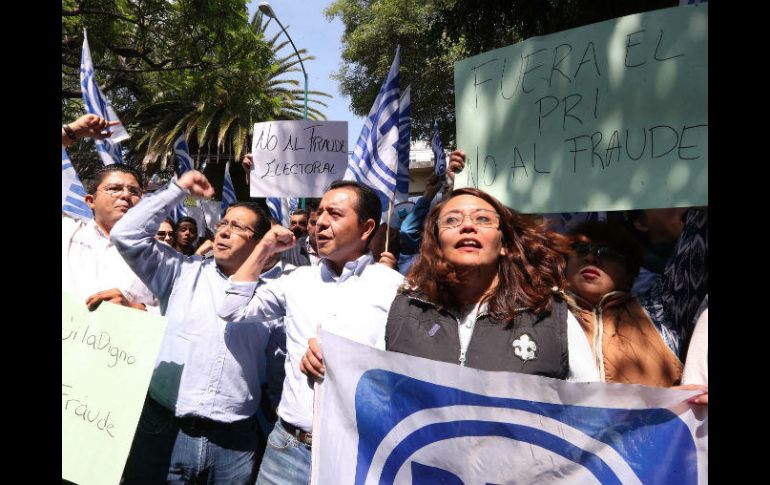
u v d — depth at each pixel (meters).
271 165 4.66
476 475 1.72
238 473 2.71
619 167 2.18
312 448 2.00
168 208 2.62
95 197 3.02
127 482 2.71
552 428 1.64
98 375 2.43
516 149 2.45
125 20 14.45
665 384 2.00
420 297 1.91
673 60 2.09
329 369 1.98
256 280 2.54
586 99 2.27
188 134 19.59
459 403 1.74
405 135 4.32
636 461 1.56
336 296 2.38
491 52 2.55
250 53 15.95
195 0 14.06
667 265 2.26
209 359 2.64
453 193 1.92
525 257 1.83
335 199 2.38
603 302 2.13
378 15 16.55
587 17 5.39
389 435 1.85
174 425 2.66
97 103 4.81
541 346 1.70
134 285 2.93
